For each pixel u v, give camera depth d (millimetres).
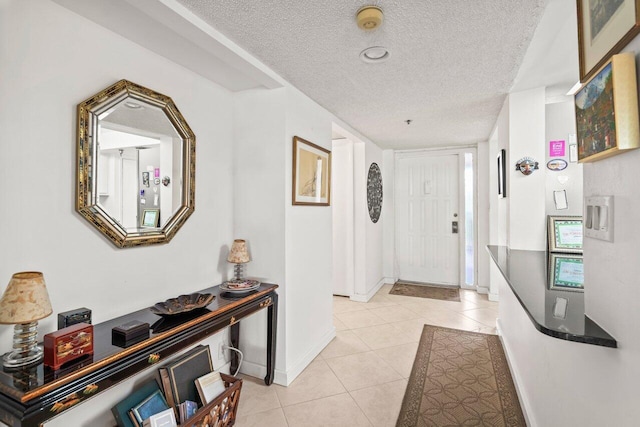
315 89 2422
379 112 3008
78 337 1164
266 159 2316
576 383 1114
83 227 1464
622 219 845
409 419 1877
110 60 1562
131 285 1681
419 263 5098
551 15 1483
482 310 3805
